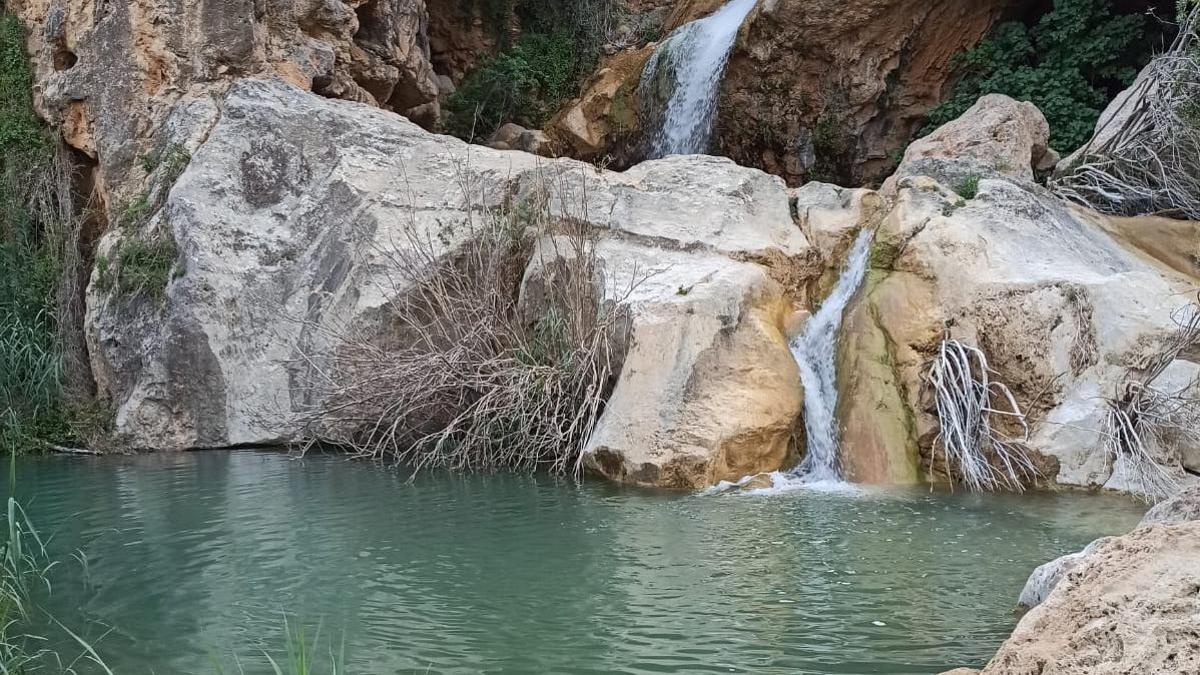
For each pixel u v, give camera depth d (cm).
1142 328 898
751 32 1720
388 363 1037
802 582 620
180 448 1127
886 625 548
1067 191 1237
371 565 670
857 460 927
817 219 1146
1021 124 1342
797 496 852
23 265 1280
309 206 1186
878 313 1003
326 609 588
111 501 864
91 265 1284
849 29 1664
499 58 1969
